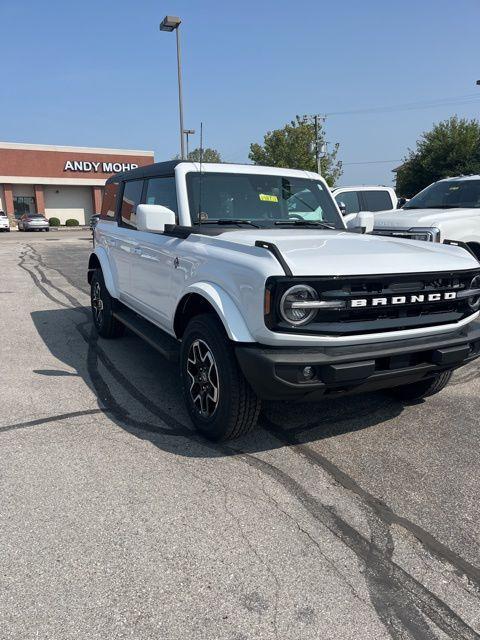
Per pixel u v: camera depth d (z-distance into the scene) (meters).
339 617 2.27
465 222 7.75
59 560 2.57
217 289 3.56
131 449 3.70
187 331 3.91
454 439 3.94
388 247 3.80
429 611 2.31
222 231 4.08
